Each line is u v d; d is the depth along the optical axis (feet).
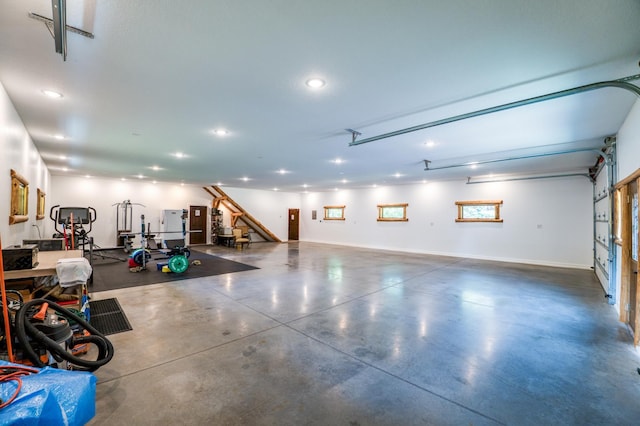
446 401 6.92
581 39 6.56
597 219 21.40
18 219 12.23
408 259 29.14
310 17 5.92
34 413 3.54
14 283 9.43
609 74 8.16
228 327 11.25
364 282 19.02
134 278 19.60
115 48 7.07
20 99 10.28
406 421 6.23
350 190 42.22
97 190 33.81
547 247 25.84
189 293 16.06
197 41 6.79
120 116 11.96
